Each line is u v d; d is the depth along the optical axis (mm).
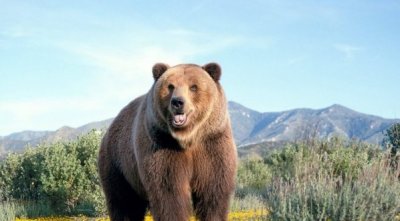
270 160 32938
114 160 10594
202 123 8281
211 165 8508
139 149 8719
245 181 30031
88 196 22109
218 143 8484
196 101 8172
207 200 8664
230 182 8586
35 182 23781
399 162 11602
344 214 9977
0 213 18719
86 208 21719
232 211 17703
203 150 8508
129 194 10594
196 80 8242
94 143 23766
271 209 11750
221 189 8547
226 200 8641
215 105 8367
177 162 8422
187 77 8250
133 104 10359
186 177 8531
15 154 24875
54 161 22703
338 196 10703
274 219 11102
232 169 8594
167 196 8438
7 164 24609
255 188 26984
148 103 8594
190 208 8773
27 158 24531
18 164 24562
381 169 11438
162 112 8219
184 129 8172
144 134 8641
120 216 10758
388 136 19703
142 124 8766
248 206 18719
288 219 10586
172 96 7984
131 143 9602
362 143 18594
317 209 10406
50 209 22188
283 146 30641
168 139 8344
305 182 11430
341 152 17609
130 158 9656
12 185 23922
